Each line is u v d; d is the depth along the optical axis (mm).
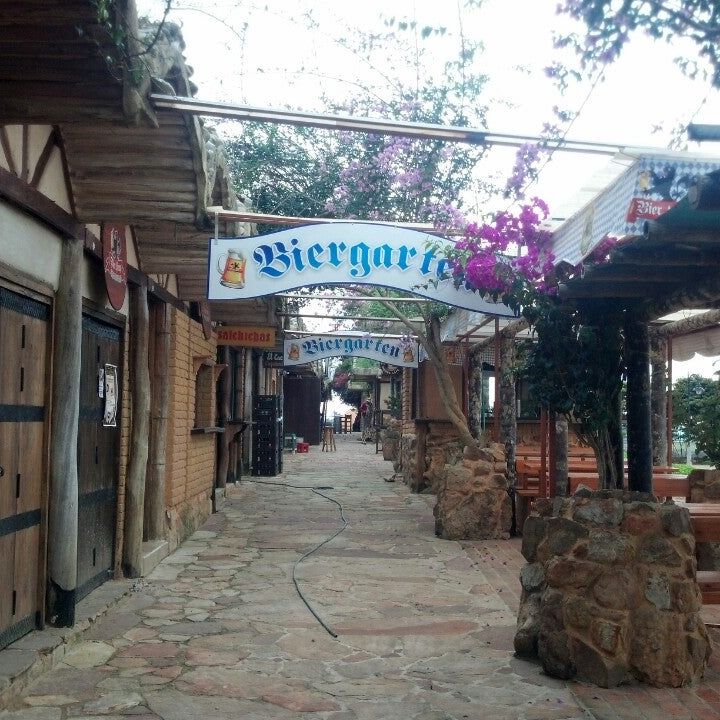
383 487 15273
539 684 4355
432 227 6859
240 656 4734
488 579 6984
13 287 4340
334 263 6652
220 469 12828
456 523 9070
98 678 4312
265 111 3814
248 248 6531
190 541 8711
